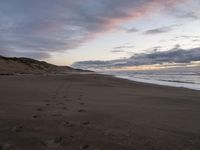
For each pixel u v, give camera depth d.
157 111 6.98
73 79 27.06
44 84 17.50
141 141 4.05
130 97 10.53
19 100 8.56
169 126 5.15
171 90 15.34
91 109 7.02
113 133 4.49
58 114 6.14
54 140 3.98
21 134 4.29
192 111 7.05
